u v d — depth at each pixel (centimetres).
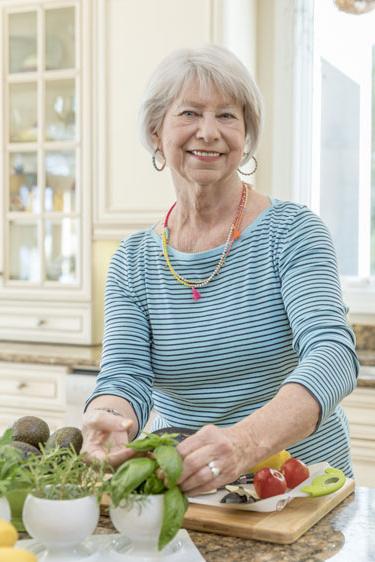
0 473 112
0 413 321
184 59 151
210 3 303
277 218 154
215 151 150
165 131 155
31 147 341
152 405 158
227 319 153
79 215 331
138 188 320
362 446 266
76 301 336
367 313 330
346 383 130
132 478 105
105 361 160
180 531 118
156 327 159
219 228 157
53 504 105
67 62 334
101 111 325
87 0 324
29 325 345
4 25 342
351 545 114
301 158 334
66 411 306
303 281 143
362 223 337
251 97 153
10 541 98
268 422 121
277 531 115
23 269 347
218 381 156
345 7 297
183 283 157
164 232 163
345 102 336
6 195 347
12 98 346
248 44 325
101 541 115
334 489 130
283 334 151
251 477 139
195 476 111
